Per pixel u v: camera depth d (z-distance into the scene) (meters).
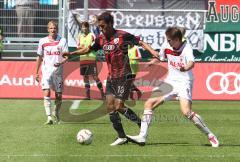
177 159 27.33
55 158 27.41
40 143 31.86
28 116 44.69
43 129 37.59
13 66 58.78
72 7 67.25
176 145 31.58
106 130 37.31
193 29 67.62
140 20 68.19
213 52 67.81
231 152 29.36
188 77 31.11
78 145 31.17
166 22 68.00
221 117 45.31
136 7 68.44
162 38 67.69
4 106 51.72
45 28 67.62
